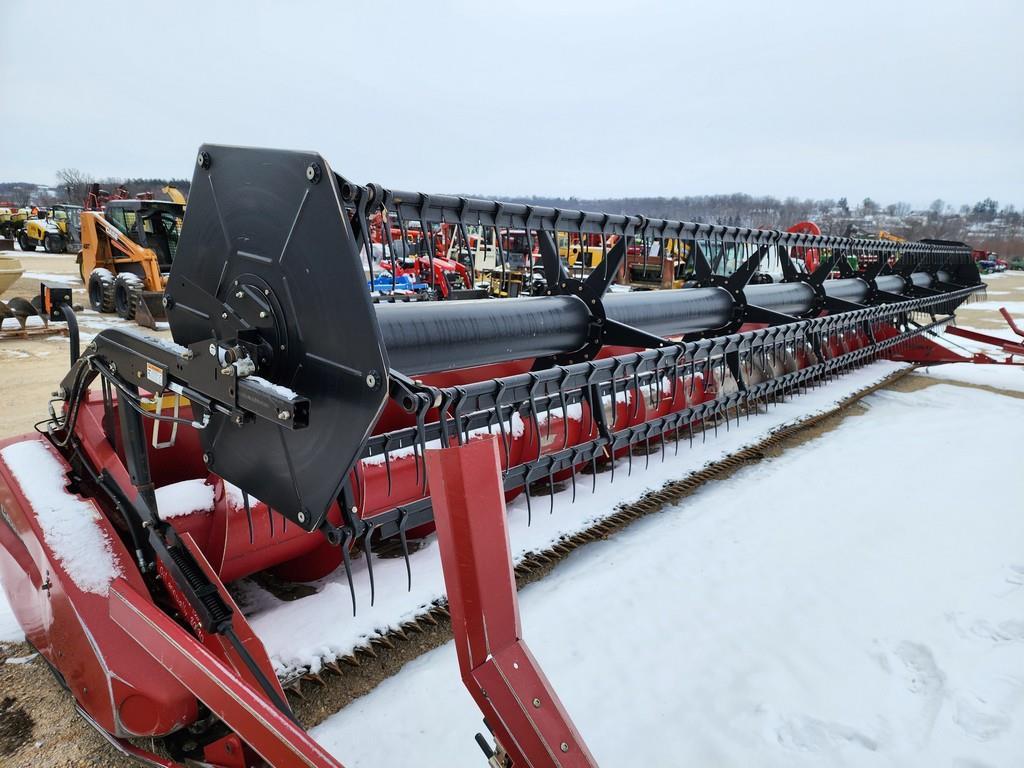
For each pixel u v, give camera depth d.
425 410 1.64
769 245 4.95
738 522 3.84
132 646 1.90
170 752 2.02
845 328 6.22
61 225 22.23
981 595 3.06
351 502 2.17
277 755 1.55
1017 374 7.81
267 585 3.01
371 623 2.65
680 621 2.89
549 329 3.27
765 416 5.57
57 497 2.28
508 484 2.95
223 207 1.87
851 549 3.51
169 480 2.73
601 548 3.55
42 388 6.68
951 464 4.77
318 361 1.69
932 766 2.11
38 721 2.27
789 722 2.31
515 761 1.46
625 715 2.35
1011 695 2.40
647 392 4.15
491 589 1.44
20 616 2.40
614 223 3.54
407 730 2.24
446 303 2.86
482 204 2.85
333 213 1.56
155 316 10.32
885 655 2.65
